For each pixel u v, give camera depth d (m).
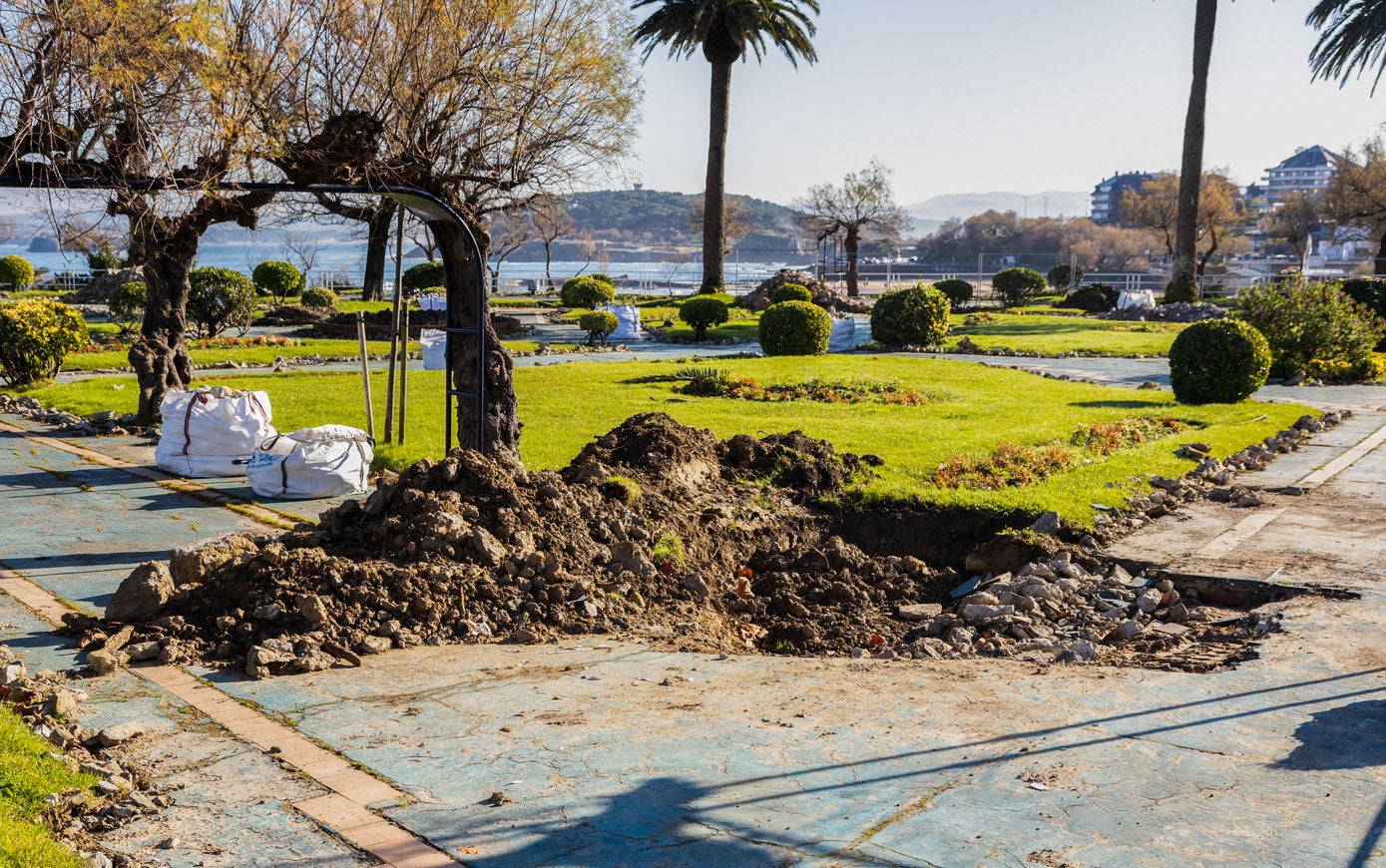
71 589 7.52
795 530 10.11
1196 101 42.59
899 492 10.51
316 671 6.02
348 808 4.19
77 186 7.64
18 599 7.23
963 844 3.83
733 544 9.52
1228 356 17.66
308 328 33.50
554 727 5.14
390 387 13.12
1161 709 5.43
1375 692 5.64
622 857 3.76
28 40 7.32
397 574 6.98
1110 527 9.80
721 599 8.38
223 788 4.39
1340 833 3.91
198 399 12.07
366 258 44.59
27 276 47.41
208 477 11.94
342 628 6.52
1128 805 4.18
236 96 8.20
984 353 29.11
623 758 4.73
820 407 17.25
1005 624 7.81
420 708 5.43
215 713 5.31
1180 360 18.12
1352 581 8.03
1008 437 13.97
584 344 31.31
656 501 9.38
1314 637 6.73
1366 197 56.78
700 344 32.41
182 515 10.06
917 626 8.15
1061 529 9.58
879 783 4.43
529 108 9.29
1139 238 126.19
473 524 7.81
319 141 8.84
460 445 10.41
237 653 6.28
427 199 9.09
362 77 8.94
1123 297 46.91
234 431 12.01
